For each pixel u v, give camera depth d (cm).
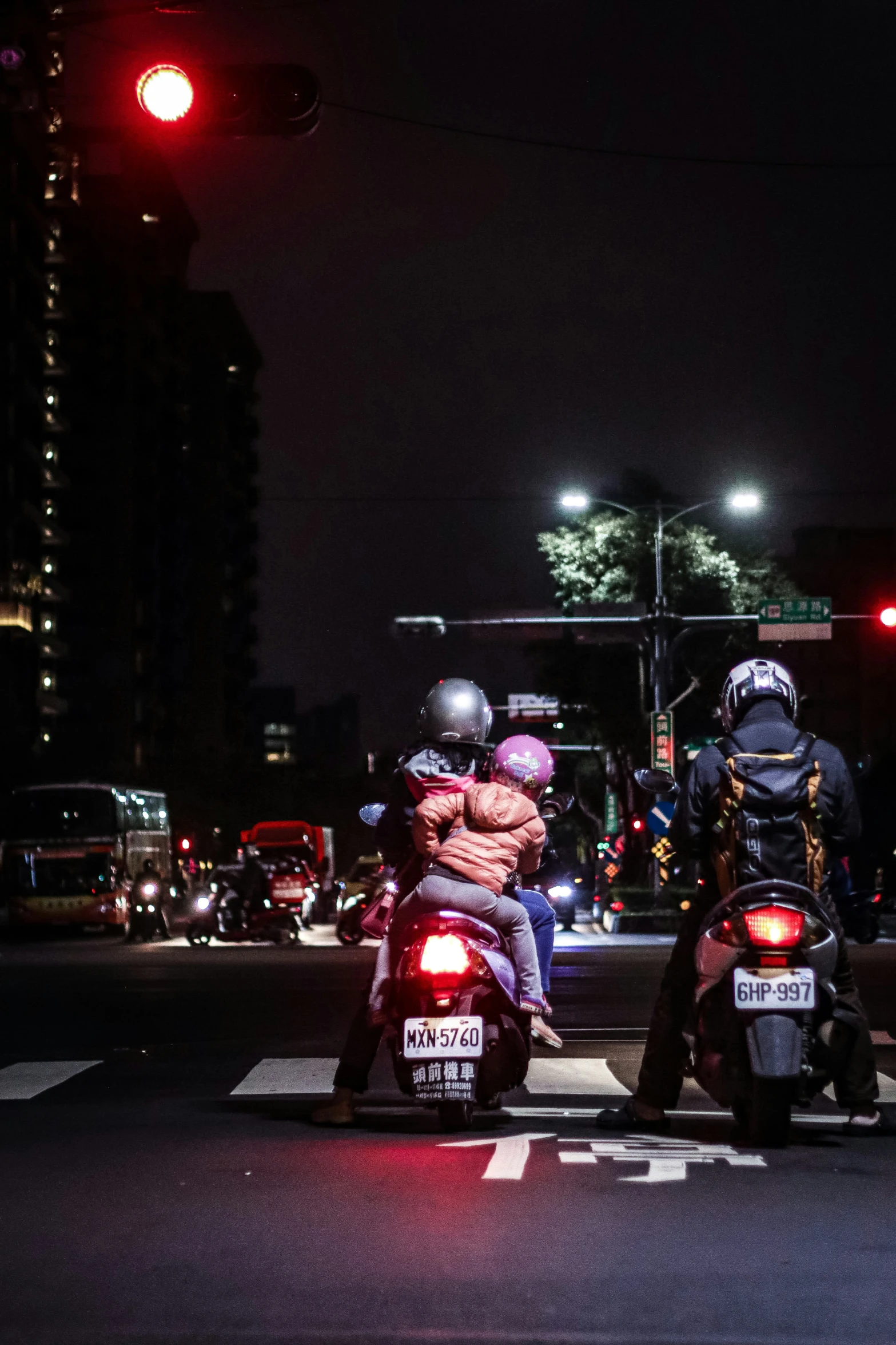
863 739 15250
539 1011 796
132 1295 487
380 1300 479
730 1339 440
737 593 5719
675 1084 796
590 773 6825
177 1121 849
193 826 11300
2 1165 709
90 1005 1752
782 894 726
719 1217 589
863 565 15512
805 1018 736
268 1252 538
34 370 9569
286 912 3741
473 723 827
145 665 12544
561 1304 473
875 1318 461
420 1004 771
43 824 5044
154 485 12838
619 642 4306
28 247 9475
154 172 12825
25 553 9319
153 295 12900
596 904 5250
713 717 5725
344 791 13588
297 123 1230
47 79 1366
